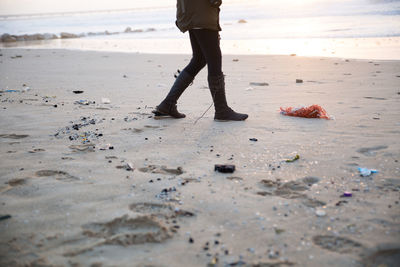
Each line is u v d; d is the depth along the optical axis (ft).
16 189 7.39
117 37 71.05
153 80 21.86
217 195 7.10
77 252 5.37
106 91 18.53
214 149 9.72
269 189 7.36
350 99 15.48
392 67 23.66
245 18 95.30
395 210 6.34
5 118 13.01
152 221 6.16
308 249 5.38
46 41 68.95
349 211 6.38
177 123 12.30
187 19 11.41
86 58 35.17
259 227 5.97
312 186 7.42
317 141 10.10
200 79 22.40
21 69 27.91
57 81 21.93
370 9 79.36
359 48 35.50
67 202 6.84
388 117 12.27
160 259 5.21
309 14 86.58
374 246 5.38
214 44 11.62
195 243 5.58
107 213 6.43
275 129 11.37
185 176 8.02
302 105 14.42
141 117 13.12
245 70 25.25
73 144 10.20
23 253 5.34
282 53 35.17
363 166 8.29
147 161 8.93
